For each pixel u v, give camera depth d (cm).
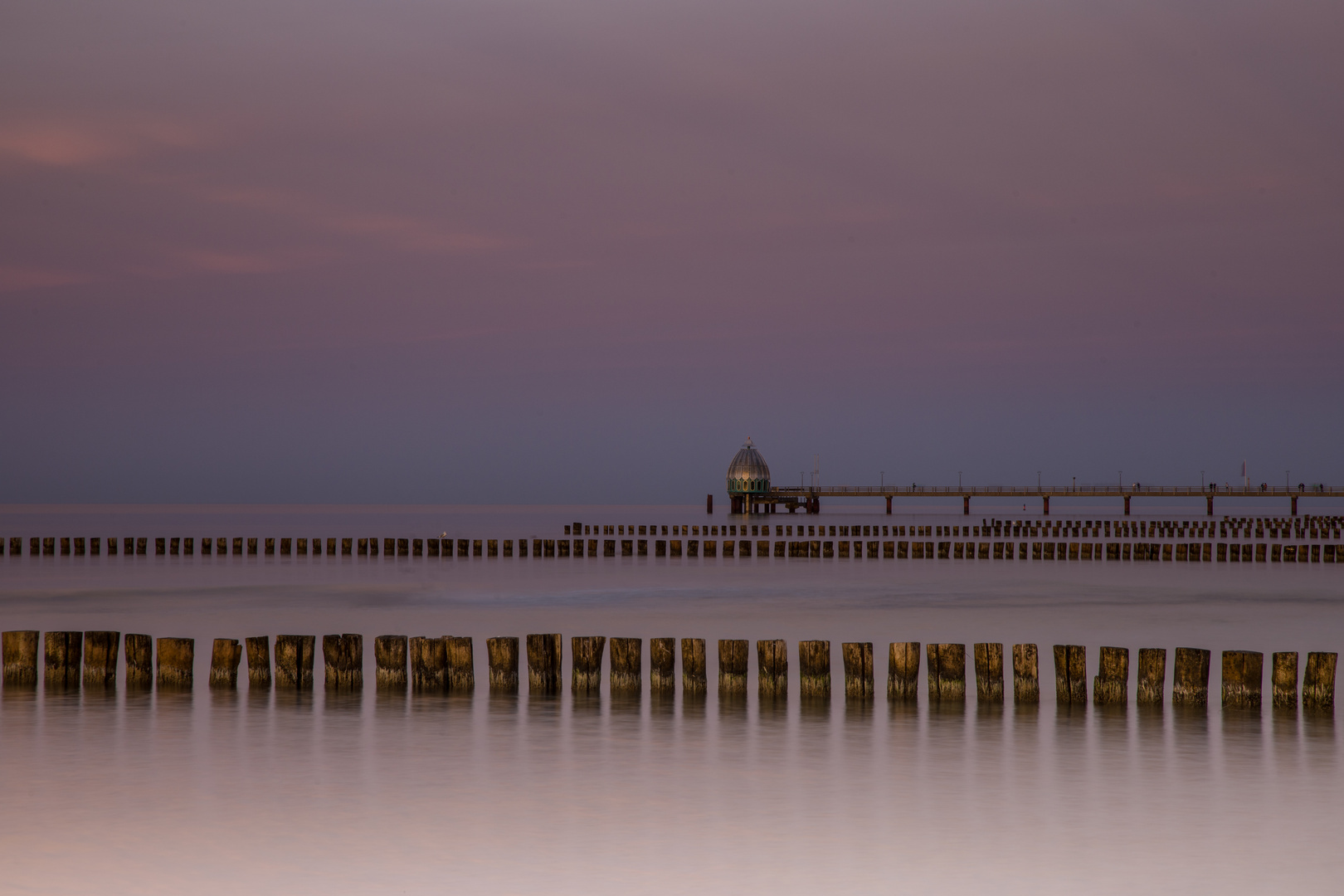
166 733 2073
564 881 1383
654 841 1521
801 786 1766
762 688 2408
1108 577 7100
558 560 8694
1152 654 2334
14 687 2486
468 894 1341
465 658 2470
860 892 1355
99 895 1330
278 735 2066
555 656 2458
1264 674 2947
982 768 1866
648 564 8231
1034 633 4131
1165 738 2062
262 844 1502
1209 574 7312
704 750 1980
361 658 2492
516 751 1969
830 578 6956
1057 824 1592
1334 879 1401
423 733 2084
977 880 1393
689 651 2425
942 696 2378
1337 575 7219
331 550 9250
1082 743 2023
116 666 2656
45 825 1568
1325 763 1888
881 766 1880
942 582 6638
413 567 7888
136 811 1628
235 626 4319
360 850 1484
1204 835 1552
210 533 15325
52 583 6412
